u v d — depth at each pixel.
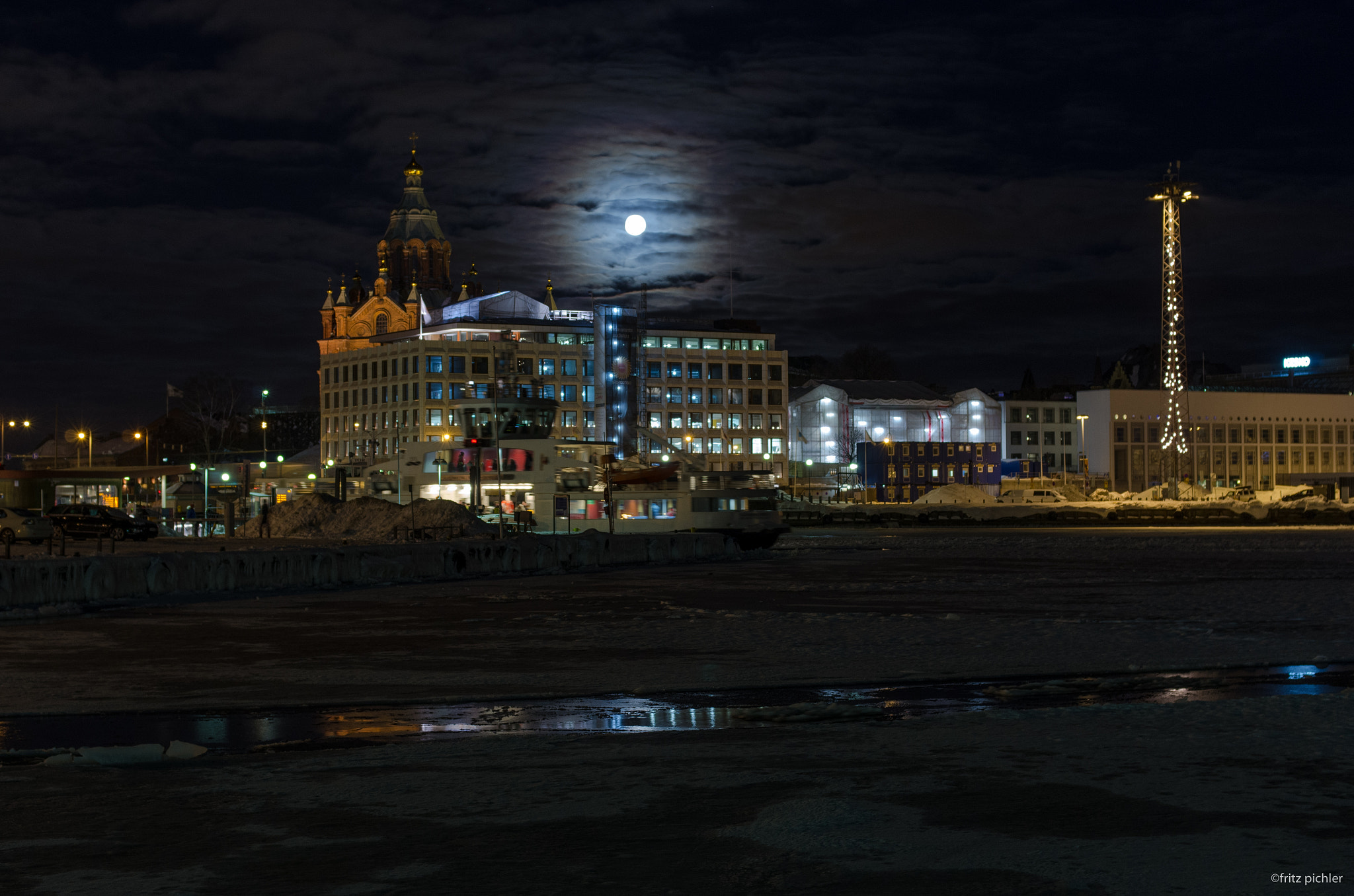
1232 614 32.06
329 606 36.34
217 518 116.50
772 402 180.88
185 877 8.80
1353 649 23.98
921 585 44.66
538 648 25.17
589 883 8.64
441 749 13.85
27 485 107.69
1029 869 8.93
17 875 8.86
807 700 18.22
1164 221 175.62
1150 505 150.00
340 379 183.12
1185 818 10.38
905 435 195.88
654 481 80.12
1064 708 16.38
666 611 34.16
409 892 8.45
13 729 15.86
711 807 10.91
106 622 31.14
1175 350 177.62
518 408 83.81
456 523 71.69
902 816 10.51
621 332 165.38
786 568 58.09
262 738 15.13
